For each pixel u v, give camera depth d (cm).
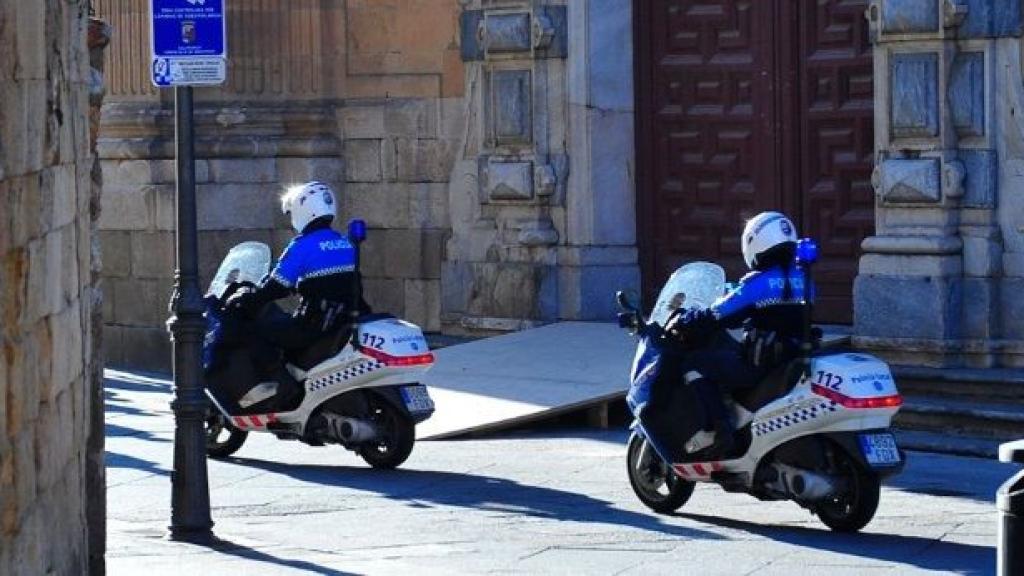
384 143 5222
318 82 5306
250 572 2684
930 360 4153
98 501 2536
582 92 4825
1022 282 4103
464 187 5066
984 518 3172
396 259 5222
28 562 1806
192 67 2994
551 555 2867
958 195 4153
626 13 4856
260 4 5288
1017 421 3859
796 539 2988
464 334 5056
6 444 1703
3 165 1680
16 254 1764
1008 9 4109
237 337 3750
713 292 3203
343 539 3000
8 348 1723
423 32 5156
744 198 4731
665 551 2895
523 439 4016
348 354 3666
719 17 4753
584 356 4450
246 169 5253
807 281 3047
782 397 3055
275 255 5291
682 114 4816
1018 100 4109
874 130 4375
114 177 5309
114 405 4656
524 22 4866
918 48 4197
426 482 3538
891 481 3544
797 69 4612
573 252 4844
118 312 5338
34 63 1875
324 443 3716
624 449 3888
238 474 3647
